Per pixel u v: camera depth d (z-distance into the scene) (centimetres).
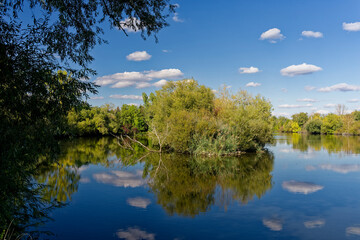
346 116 8081
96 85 691
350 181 1333
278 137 6141
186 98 3294
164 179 1400
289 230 719
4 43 558
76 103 673
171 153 2619
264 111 4012
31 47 591
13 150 567
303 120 10112
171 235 685
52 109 654
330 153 2617
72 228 727
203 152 2430
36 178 1347
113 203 964
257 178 1423
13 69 572
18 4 580
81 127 5019
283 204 953
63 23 637
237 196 1061
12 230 634
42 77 594
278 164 1917
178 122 2567
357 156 2359
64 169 1661
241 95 4062
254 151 2794
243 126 2638
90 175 1484
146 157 2316
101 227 736
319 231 713
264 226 747
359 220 795
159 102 3709
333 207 918
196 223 770
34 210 725
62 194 1081
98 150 2867
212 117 2730
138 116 6638
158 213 857
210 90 3638
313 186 1227
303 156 2380
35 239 650
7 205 590
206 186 1238
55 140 681
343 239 663
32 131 630
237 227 741
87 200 1001
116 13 677
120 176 1471
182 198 1033
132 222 775
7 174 570
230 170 1680
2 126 559
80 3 662
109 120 5950
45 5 621
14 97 564
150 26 697
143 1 653
